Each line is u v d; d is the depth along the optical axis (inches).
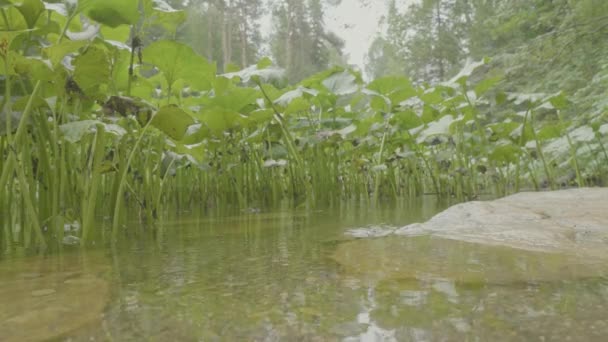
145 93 98.1
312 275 27.8
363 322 18.2
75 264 33.7
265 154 132.1
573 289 22.6
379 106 133.8
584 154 180.4
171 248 41.4
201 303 21.8
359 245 39.9
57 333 17.7
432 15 519.2
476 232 44.4
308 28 818.2
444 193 160.4
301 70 751.7
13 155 44.8
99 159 47.9
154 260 34.9
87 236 47.1
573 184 181.8
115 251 40.4
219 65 624.1
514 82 257.3
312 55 816.3
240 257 35.3
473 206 59.1
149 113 52.8
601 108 163.0
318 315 19.4
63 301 22.5
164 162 97.2
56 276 29.2
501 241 39.1
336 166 135.4
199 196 126.2
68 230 57.8
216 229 57.9
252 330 17.6
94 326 18.5
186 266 31.9
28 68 45.7
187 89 111.3
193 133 91.9
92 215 47.7
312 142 123.8
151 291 24.5
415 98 156.5
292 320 18.8
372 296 22.3
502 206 58.5
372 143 143.4
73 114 60.9
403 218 68.4
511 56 237.6
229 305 21.3
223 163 113.7
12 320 19.5
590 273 26.3
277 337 16.7
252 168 125.7
